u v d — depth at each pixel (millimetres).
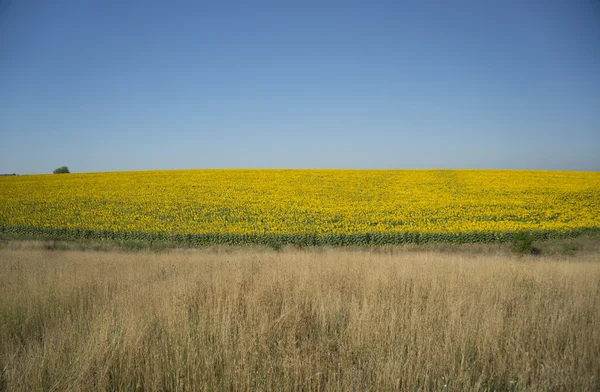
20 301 6418
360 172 45219
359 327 4898
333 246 21703
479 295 6980
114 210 29266
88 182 40281
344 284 7719
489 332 4840
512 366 4355
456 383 3844
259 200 31891
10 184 39531
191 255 16250
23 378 3779
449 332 4789
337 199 32344
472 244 21594
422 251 20062
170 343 4504
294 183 38812
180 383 3811
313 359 4328
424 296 6934
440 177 42219
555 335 4949
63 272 9242
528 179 40812
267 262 11094
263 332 4785
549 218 26797
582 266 11164
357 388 3684
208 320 5344
